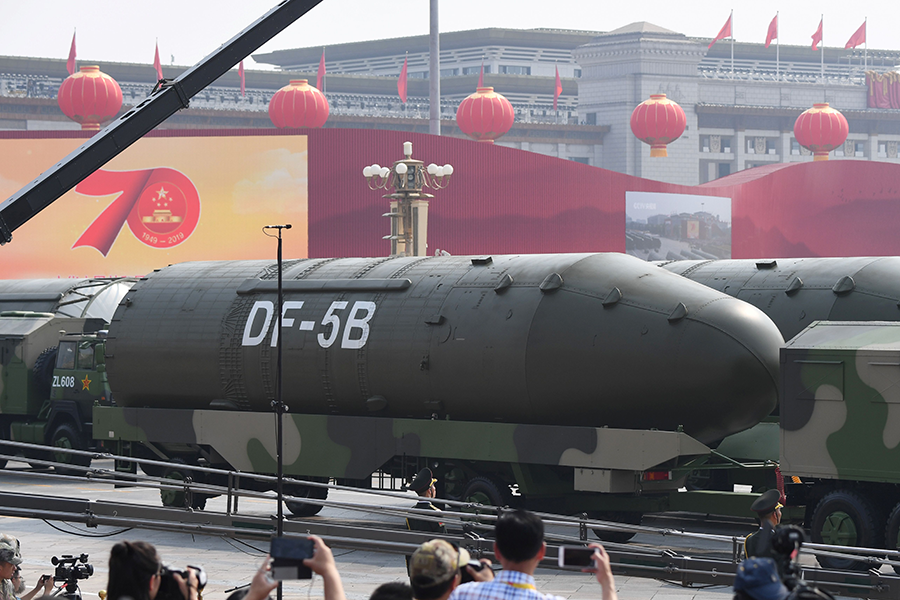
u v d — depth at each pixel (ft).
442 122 449.89
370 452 72.13
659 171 456.04
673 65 459.73
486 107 299.17
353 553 69.56
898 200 288.92
